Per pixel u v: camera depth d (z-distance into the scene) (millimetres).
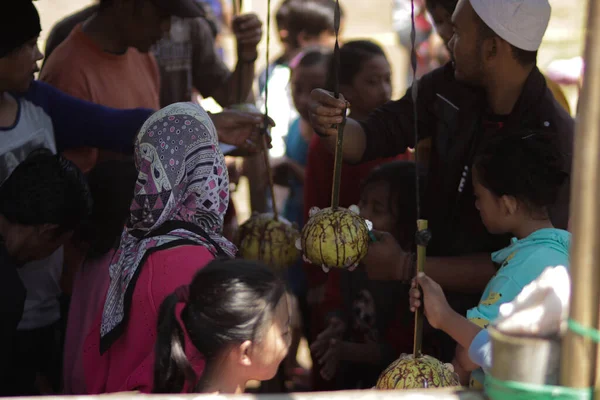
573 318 1312
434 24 2904
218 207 2211
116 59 3453
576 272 1303
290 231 2615
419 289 1997
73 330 2469
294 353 4348
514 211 2211
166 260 2068
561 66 7820
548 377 1351
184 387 1866
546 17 2430
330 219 2211
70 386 2424
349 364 3232
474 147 2594
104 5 3396
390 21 11305
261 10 10477
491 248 2680
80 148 3227
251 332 1805
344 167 3393
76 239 2572
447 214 2711
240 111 2918
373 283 3070
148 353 2029
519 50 2416
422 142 2971
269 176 2688
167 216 2156
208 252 2129
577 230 1295
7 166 2754
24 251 2398
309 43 5426
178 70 4043
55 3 10141
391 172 2939
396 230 2908
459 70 2551
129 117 3123
